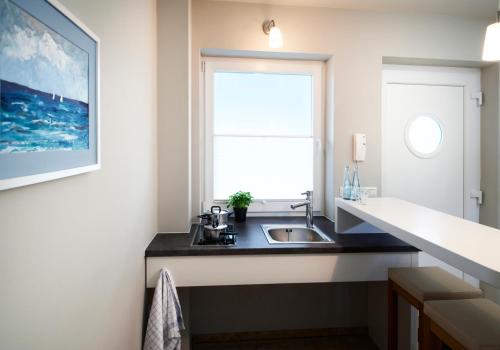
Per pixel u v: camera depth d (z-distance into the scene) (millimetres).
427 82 2619
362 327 2496
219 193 2514
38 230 706
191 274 1785
